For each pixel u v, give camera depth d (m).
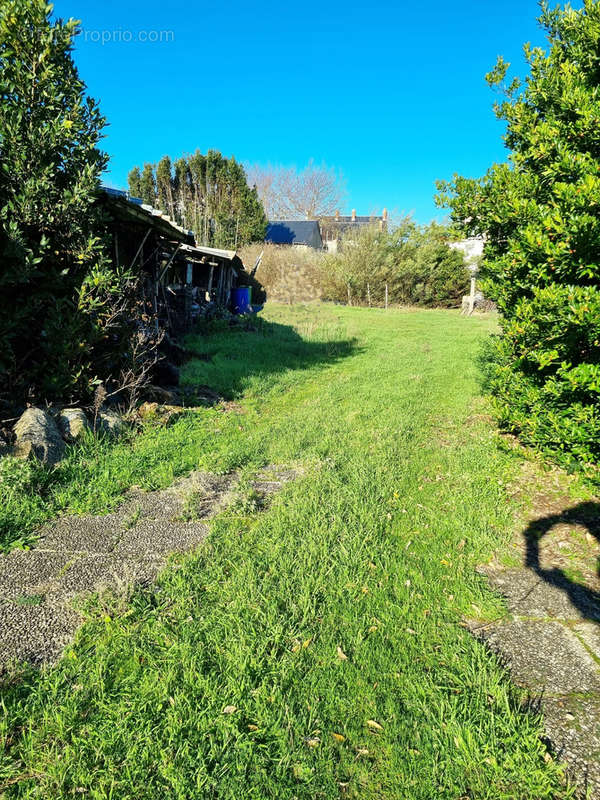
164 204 34.34
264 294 27.77
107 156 5.60
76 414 5.15
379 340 15.16
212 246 32.28
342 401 7.90
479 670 2.37
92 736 1.97
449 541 3.62
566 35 4.67
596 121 4.02
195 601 2.84
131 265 8.16
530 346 4.68
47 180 5.08
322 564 3.21
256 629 2.60
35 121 5.16
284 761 1.90
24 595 2.84
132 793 1.77
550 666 2.45
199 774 1.82
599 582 3.15
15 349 5.46
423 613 2.81
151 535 3.60
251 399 7.80
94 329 5.52
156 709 2.09
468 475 4.82
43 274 5.04
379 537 3.63
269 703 2.15
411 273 29.20
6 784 1.79
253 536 3.61
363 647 2.49
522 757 1.91
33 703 2.11
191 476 4.74
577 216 3.94
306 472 4.90
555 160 4.43
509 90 5.11
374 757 1.94
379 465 5.07
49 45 5.00
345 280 29.20
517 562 3.40
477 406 7.53
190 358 10.27
